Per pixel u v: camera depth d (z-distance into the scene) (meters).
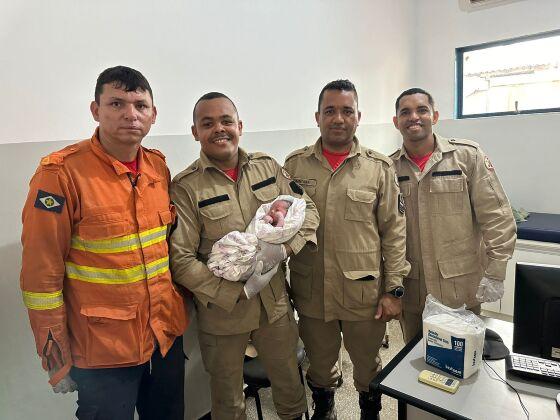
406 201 1.76
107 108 1.13
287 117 2.33
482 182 1.68
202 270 1.33
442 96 3.54
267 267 1.37
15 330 1.33
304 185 1.68
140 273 1.19
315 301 1.65
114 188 1.17
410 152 1.80
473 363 1.14
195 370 1.89
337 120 1.58
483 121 3.31
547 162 3.06
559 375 1.09
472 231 1.72
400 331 2.81
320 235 1.62
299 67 2.38
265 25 2.14
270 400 2.14
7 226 1.29
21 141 1.29
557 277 1.02
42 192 1.06
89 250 1.13
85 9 1.42
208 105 1.42
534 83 3.16
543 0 2.96
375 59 3.07
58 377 1.12
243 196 1.49
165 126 1.72
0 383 1.31
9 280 1.30
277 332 1.53
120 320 1.15
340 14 2.67
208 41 1.86
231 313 1.42
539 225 2.74
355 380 1.78
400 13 3.34
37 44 1.31
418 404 1.06
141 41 1.60
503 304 2.83
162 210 1.29
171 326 1.32
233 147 1.46
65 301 1.16
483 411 1.01
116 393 1.19
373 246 1.61
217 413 1.52
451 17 3.38
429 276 1.70
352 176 1.62
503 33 3.16
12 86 1.26
